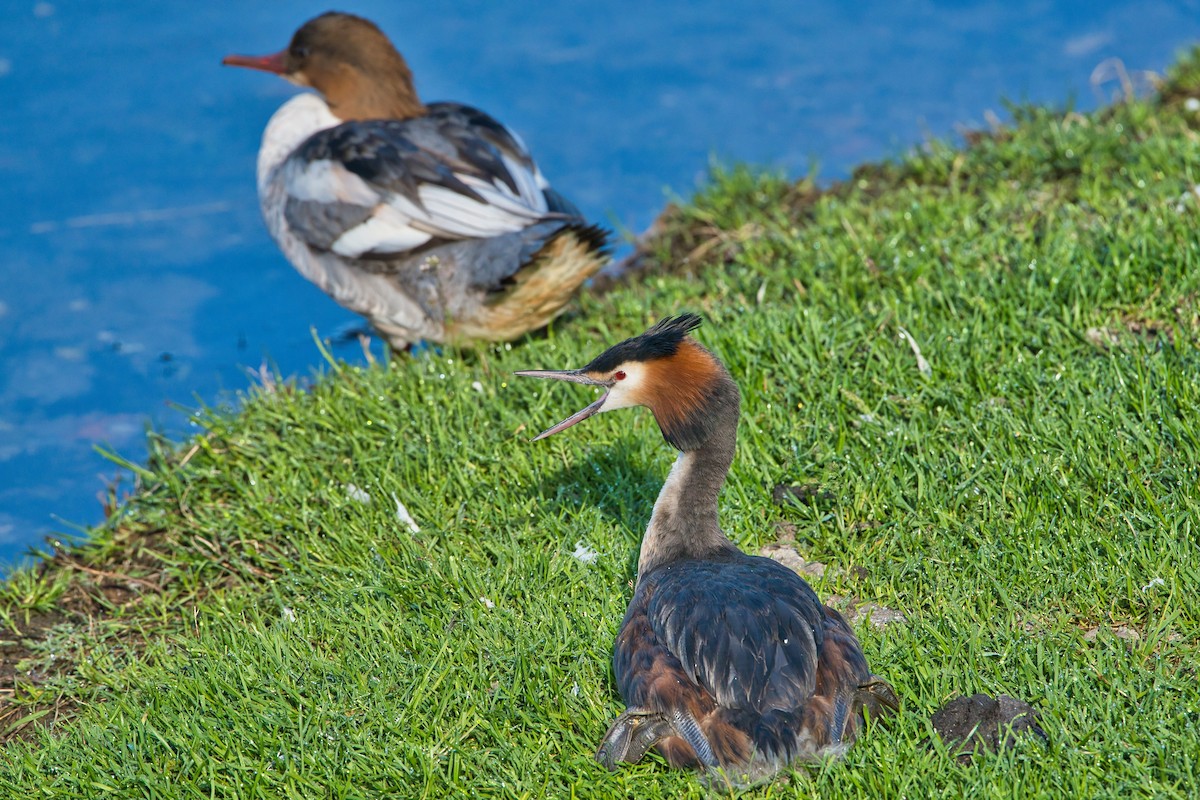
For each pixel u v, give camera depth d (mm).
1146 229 12789
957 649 8453
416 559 10141
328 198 13539
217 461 12180
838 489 10328
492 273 13016
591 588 9578
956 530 9750
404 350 14250
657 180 18750
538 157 19438
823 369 11727
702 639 7641
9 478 13812
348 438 12000
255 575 10773
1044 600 8992
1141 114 16453
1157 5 22734
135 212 18484
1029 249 12820
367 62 14867
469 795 7832
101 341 16125
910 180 16406
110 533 11812
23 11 23219
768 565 8320
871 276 13273
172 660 9578
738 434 11062
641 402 8789
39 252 17719
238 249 17922
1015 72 20859
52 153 19578
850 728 7613
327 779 8062
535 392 12156
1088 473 9953
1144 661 8344
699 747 7426
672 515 8734
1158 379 10703
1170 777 7359
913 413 10898
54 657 10289
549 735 8242
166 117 20312
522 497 10820
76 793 8328
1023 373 11156
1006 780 7316
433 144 13742
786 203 16797
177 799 8125
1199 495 9586
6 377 15500
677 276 15430
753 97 20719
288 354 15828
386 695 8719
